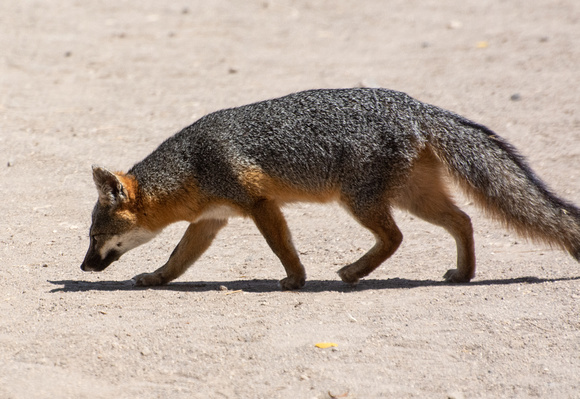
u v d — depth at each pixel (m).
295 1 53.00
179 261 17.28
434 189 16.73
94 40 43.72
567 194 22.55
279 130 16.33
